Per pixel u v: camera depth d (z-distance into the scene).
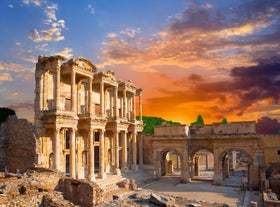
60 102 48.06
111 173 57.00
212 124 57.84
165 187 52.66
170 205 26.06
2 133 43.97
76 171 50.00
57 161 41.44
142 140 73.38
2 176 31.80
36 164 39.78
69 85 50.94
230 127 54.59
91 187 30.12
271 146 53.41
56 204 24.88
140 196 30.73
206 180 59.22
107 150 59.69
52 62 44.12
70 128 45.09
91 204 29.84
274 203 31.61
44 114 43.16
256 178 50.47
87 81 54.78
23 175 31.38
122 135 61.50
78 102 52.00
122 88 64.00
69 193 32.12
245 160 94.00
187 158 58.72
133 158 64.62
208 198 42.41
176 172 73.69
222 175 54.41
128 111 73.00
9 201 23.75
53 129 45.12
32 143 41.19
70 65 46.34
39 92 43.94
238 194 45.81
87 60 50.09
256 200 40.84
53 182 32.06
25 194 26.39
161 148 62.62
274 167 51.06
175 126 60.97
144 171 65.44
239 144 53.28
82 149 52.38
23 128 42.66
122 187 40.72
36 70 44.62
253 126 52.25
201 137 58.91
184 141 59.38
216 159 55.06
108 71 58.59
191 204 26.33
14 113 46.22
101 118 51.38
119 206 26.09
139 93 72.12
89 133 48.66
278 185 45.12
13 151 43.31
